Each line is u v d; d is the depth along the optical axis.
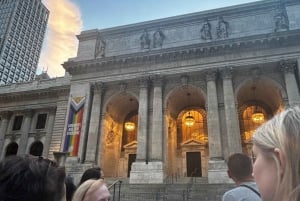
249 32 41.56
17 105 57.12
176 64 41.88
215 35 42.78
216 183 31.30
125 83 43.53
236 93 38.91
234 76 39.88
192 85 40.94
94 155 39.78
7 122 56.53
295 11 40.25
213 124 36.78
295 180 1.70
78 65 45.75
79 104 43.41
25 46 141.12
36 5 154.12
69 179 6.30
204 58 41.00
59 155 33.56
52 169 2.80
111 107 45.66
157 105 40.12
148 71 42.62
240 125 45.91
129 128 49.97
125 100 46.34
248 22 42.41
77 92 44.56
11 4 140.75
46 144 50.72
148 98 41.56
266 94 42.94
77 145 40.53
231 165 5.44
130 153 47.41
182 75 41.31
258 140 2.00
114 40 47.97
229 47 40.06
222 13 44.09
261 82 39.56
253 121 45.66
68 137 41.50
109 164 44.31
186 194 27.67
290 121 1.86
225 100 37.72
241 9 43.41
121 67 44.25
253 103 46.81
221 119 37.62
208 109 37.94
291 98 35.47
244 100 46.06
